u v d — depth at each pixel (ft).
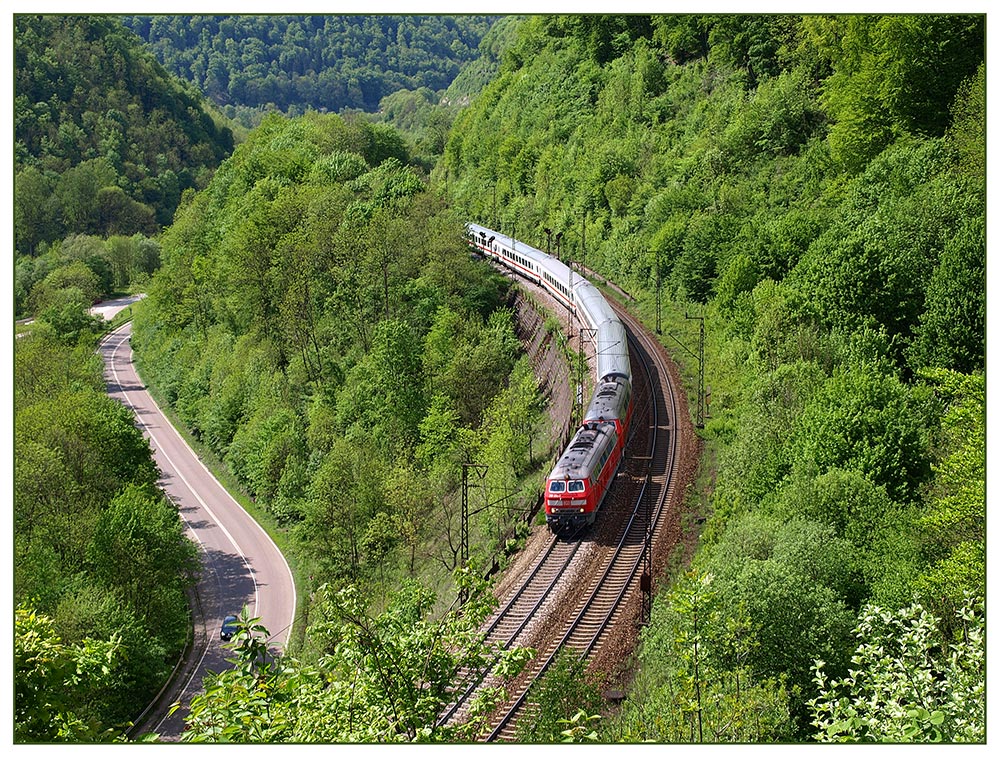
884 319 232.94
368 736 76.89
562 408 266.16
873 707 89.35
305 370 365.20
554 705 124.47
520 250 385.50
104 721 196.75
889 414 173.99
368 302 365.61
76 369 388.16
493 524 220.64
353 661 82.12
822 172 343.26
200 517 336.49
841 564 142.31
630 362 278.26
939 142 267.80
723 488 194.70
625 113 504.84
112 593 214.28
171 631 244.63
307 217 402.31
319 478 277.85
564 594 169.58
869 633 102.73
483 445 262.26
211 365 422.00
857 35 319.06
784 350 228.63
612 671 143.74
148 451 319.47
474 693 141.49
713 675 107.96
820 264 246.27
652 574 169.89
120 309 616.39
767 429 195.72
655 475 215.10
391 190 444.55
